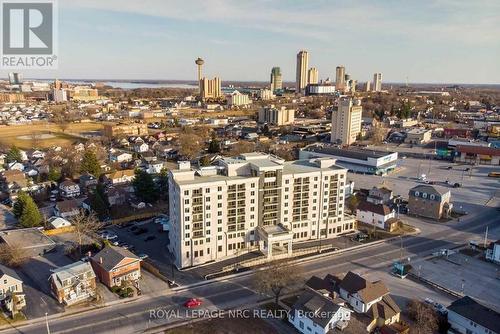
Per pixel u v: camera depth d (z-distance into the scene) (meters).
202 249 109.56
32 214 131.75
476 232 134.12
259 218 117.00
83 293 91.31
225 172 117.06
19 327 81.19
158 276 102.56
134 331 80.56
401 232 132.88
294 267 96.19
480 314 79.88
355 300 86.44
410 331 80.75
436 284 100.25
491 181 199.75
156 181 166.88
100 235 126.69
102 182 176.75
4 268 92.56
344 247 121.06
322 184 124.31
